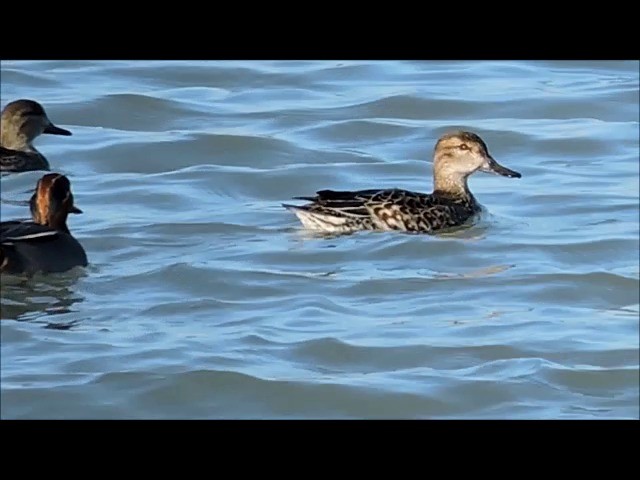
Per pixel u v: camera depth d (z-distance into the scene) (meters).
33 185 22.72
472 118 25.58
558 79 27.77
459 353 15.55
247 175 22.41
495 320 16.52
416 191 22.11
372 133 24.67
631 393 14.73
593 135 24.55
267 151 23.58
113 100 25.91
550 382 14.88
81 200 21.23
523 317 16.64
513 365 15.23
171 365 15.11
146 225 19.89
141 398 14.59
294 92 27.03
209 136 23.95
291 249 18.95
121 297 17.25
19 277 17.61
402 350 15.56
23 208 21.77
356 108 25.92
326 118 25.44
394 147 24.11
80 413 14.30
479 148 20.81
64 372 15.00
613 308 17.14
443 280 17.92
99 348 15.61
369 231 19.70
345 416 14.32
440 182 20.92
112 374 14.98
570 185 22.14
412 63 28.75
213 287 17.50
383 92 26.81
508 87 27.23
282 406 14.48
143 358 15.29
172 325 16.28
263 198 21.77
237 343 15.73
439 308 16.94
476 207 20.77
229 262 18.36
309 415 14.34
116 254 18.78
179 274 17.83
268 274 17.94
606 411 14.39
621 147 24.05
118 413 14.33
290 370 15.12
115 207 20.89
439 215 20.05
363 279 17.88
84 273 17.94
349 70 28.20
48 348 15.55
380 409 14.44
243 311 16.77
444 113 25.78
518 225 20.28
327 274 18.03
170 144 23.73
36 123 23.69
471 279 17.98
